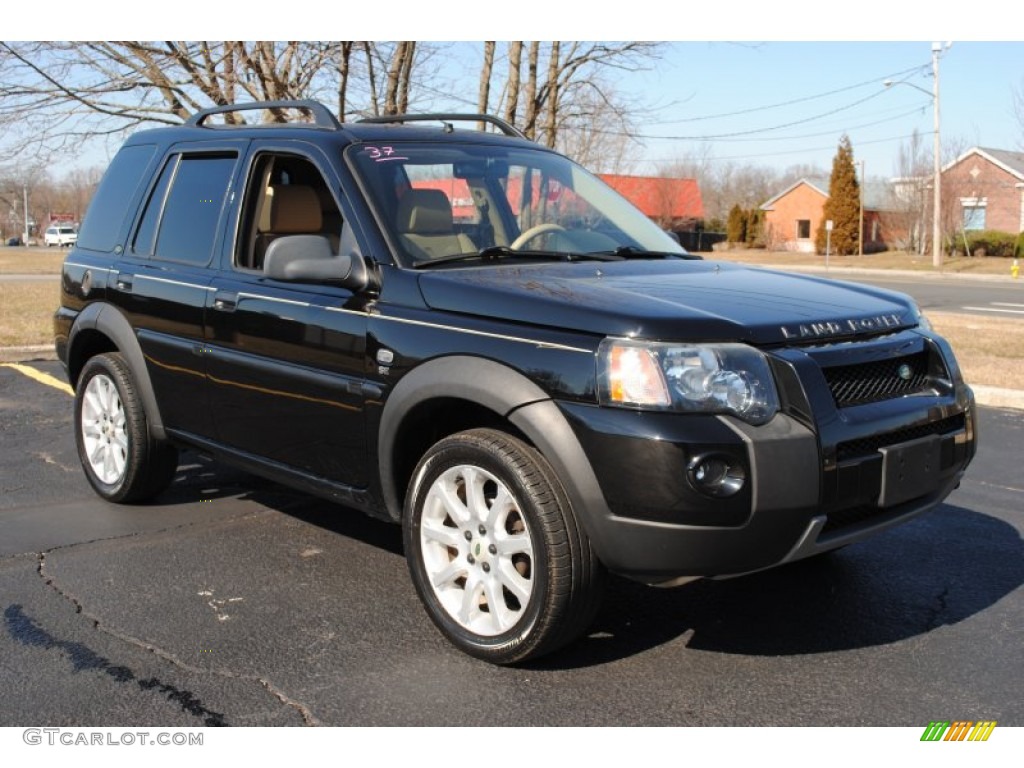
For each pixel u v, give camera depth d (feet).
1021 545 15.72
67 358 18.37
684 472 9.73
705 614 12.91
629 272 12.67
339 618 12.73
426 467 11.75
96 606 13.08
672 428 9.78
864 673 11.23
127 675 11.12
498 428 11.76
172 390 15.81
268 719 10.18
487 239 13.74
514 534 11.05
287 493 18.61
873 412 10.75
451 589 11.78
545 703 10.51
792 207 197.47
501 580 11.11
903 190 174.40
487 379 10.86
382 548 15.53
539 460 10.66
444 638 12.10
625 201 16.52
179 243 15.97
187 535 16.10
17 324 42.37
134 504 17.78
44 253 165.37
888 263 147.74
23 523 16.65
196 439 15.62
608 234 15.01
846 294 12.42
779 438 9.92
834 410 10.34
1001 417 26.45
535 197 14.96
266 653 11.68
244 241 14.82
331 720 10.15
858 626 12.53
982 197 169.78
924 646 11.94
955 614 12.92
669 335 10.02
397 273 12.27
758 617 12.80
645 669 11.30
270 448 14.15
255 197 14.88
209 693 10.71
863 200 184.75
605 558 10.34
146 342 16.15
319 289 13.15
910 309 12.42
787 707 10.45
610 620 12.69
